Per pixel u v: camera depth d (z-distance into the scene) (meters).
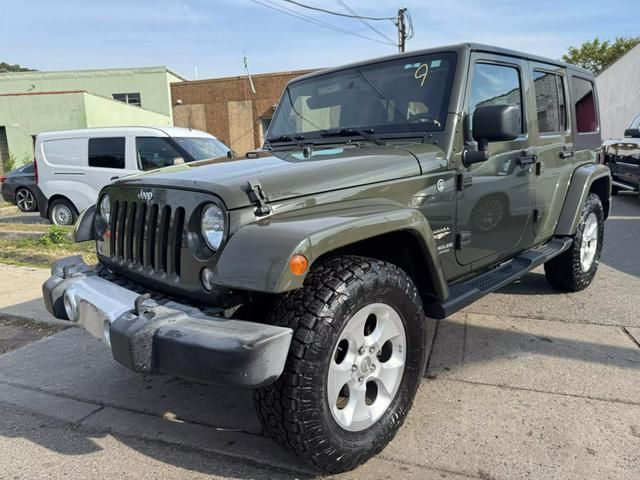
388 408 2.37
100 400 2.98
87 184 8.98
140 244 2.51
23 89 27.92
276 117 3.74
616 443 2.40
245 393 3.04
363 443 2.21
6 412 2.87
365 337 2.27
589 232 4.65
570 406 2.73
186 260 2.20
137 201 2.51
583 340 3.60
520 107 3.53
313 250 1.92
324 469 2.14
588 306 4.31
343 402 2.34
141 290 2.49
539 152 3.73
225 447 2.48
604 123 22.33
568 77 4.28
